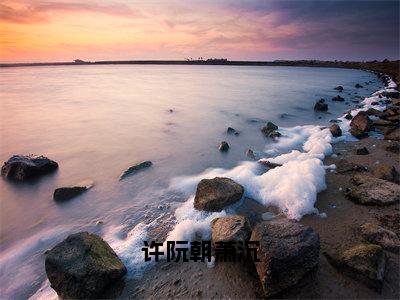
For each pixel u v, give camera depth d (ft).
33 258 21.70
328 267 17.67
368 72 262.06
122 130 57.47
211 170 35.73
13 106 87.51
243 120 64.28
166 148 45.32
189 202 27.27
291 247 16.40
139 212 26.50
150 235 22.70
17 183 34.17
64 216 27.17
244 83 160.56
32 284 19.02
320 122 61.11
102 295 16.93
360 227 21.04
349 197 25.38
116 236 23.17
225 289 16.81
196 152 42.96
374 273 16.14
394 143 40.01
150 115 71.51
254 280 17.28
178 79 194.59
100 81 183.62
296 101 92.73
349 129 48.62
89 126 61.57
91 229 24.76
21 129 59.88
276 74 256.93
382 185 25.75
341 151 38.81
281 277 15.80
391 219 21.99
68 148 47.11
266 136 50.52
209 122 62.80
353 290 16.07
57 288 17.08
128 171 35.47
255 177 29.22
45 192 31.96
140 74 263.90
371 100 80.94
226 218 21.18
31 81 188.14
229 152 42.42
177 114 72.13
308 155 36.42
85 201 29.40
